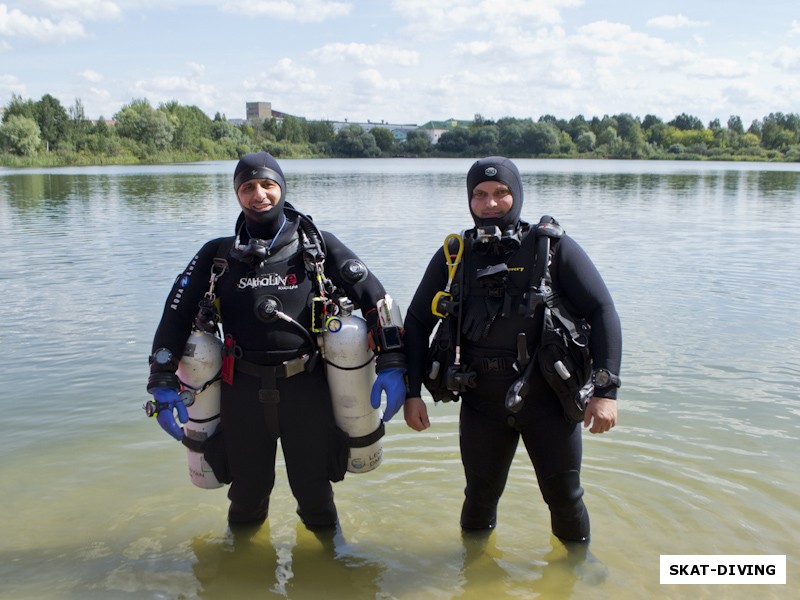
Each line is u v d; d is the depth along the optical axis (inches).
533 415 114.8
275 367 116.7
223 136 4082.2
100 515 136.7
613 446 160.9
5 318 268.1
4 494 143.8
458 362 115.4
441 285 120.3
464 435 121.0
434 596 112.7
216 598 112.3
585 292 112.7
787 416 175.8
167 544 127.5
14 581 116.3
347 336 116.6
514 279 113.2
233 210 695.1
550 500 119.5
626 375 203.8
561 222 578.6
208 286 122.0
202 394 120.6
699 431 168.1
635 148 4074.8
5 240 474.6
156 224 568.7
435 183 1240.2
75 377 206.4
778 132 4239.7
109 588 114.8
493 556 123.3
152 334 247.4
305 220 122.0
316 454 120.7
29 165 2554.1
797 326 251.9
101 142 3011.8
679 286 317.1
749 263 375.9
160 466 156.3
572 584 115.0
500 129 4414.4
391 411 114.7
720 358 217.6
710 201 812.6
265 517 132.7
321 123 4963.1
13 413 181.8
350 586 115.5
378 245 428.8
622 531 128.9
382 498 144.0
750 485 143.5
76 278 342.0
